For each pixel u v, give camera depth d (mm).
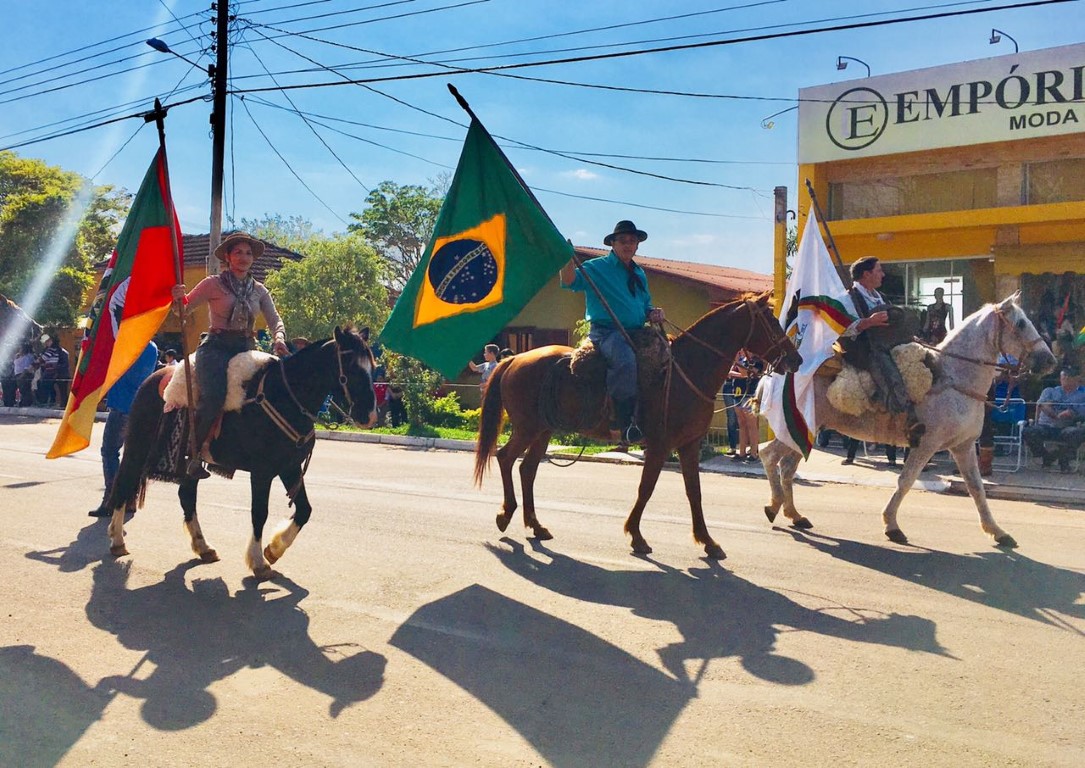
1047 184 15516
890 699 4762
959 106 15508
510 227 7848
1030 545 8422
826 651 5484
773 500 9234
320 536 8516
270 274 25656
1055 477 12656
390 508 9930
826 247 9555
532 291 7789
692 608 6344
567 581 7027
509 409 8766
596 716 4543
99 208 32594
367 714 4570
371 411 6906
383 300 25281
